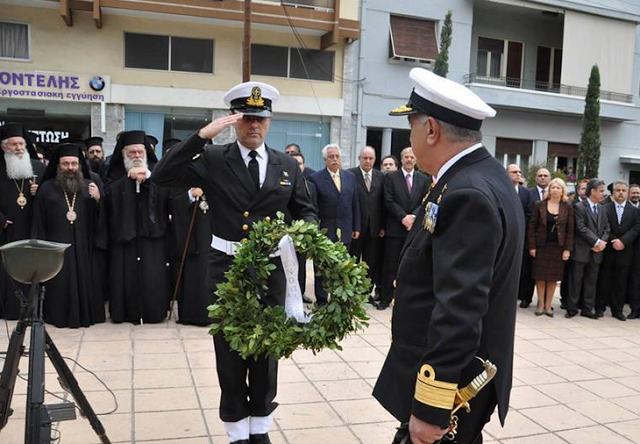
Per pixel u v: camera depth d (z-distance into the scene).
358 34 14.52
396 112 2.02
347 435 3.46
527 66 17.95
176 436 3.34
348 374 4.51
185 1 13.09
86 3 12.55
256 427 3.09
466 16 16.30
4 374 2.54
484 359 1.82
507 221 1.74
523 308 7.68
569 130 18.22
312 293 6.98
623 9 18.09
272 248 2.69
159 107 13.91
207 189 3.07
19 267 2.39
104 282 5.82
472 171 1.80
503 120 17.42
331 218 6.64
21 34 12.79
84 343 5.04
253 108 3.01
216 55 14.05
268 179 3.08
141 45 13.55
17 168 5.55
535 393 4.43
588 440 3.62
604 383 4.72
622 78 18.52
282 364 4.69
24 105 13.06
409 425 1.74
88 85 13.25
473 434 1.91
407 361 1.89
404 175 6.94
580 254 7.10
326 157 6.80
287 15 13.78
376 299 7.23
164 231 5.74
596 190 7.25
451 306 1.63
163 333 5.46
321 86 14.94
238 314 2.63
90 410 2.67
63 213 5.41
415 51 15.54
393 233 6.82
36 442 2.23
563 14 17.72
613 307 7.44
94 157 7.59
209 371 4.42
